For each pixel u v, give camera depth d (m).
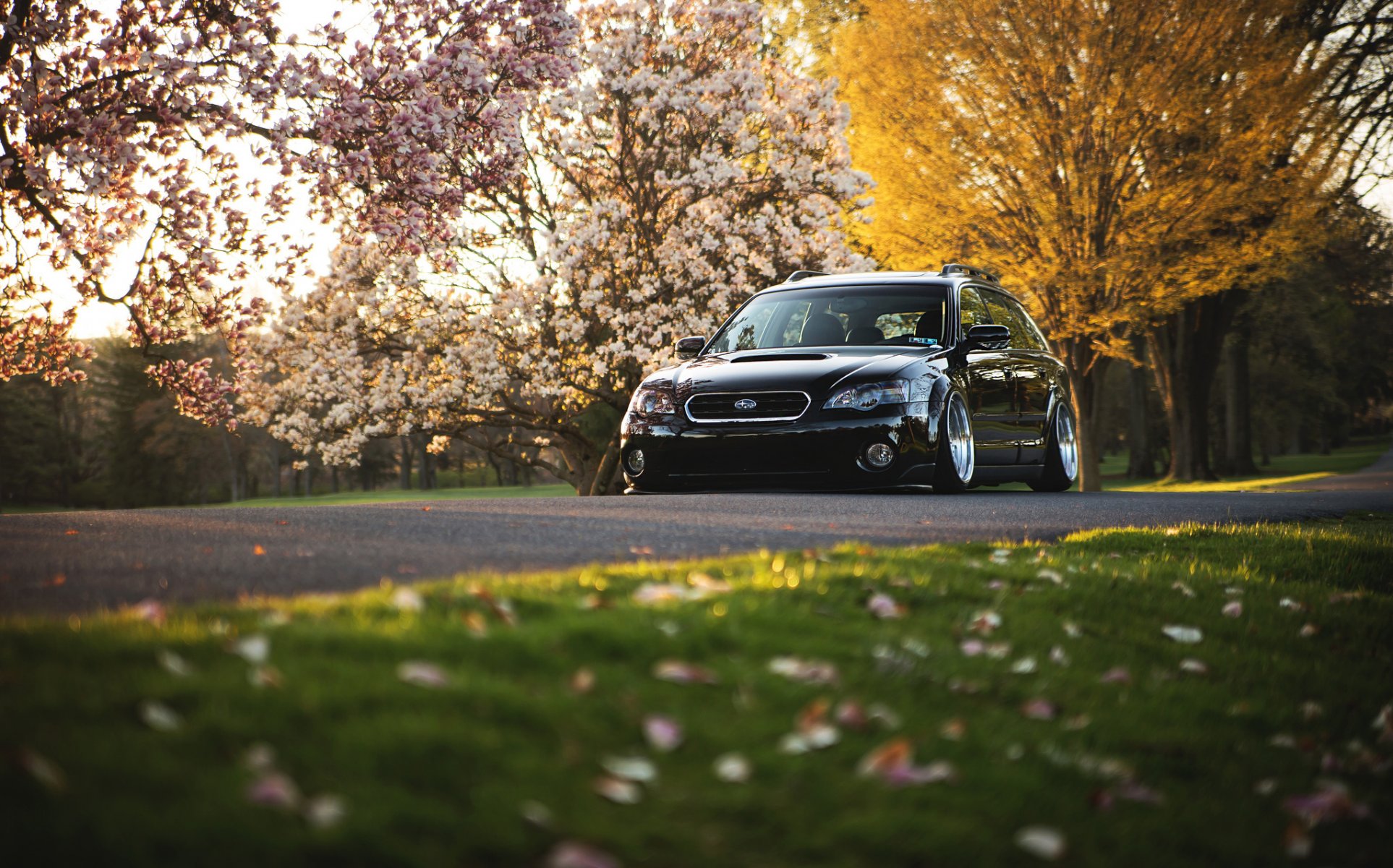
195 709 2.18
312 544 4.95
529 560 4.49
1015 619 4.11
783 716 2.63
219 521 6.14
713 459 8.05
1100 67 19.44
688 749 2.37
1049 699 3.35
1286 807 3.08
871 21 22.41
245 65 12.18
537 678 2.58
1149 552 6.27
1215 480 30.16
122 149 11.83
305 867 1.76
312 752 2.06
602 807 2.07
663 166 19.36
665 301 19.11
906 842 2.21
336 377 20.11
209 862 1.72
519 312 18.88
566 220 19.14
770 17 26.58
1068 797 2.69
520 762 2.14
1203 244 21.02
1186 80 19.42
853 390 7.94
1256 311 34.94
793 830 2.16
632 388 19.75
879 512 6.97
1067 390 10.77
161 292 14.01
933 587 4.24
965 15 19.92
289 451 69.31
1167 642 4.40
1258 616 5.08
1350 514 9.18
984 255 20.67
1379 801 3.32
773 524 6.07
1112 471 59.59
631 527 5.78
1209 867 2.63
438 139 13.29
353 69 13.22
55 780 1.83
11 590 3.73
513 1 14.12
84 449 84.50
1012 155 19.92
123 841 1.72
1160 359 31.22
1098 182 20.11
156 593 3.69
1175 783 3.07
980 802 2.47
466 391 19.75
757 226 18.72
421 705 2.29
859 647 3.26
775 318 9.29
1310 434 70.31
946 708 3.04
